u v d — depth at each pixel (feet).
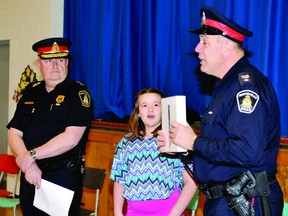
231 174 6.07
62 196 8.53
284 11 9.44
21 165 8.54
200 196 10.77
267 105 5.95
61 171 8.70
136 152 7.95
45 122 8.84
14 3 15.80
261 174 6.01
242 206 5.90
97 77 13.04
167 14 11.27
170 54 11.22
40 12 15.02
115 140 12.66
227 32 6.31
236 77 6.17
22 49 15.60
